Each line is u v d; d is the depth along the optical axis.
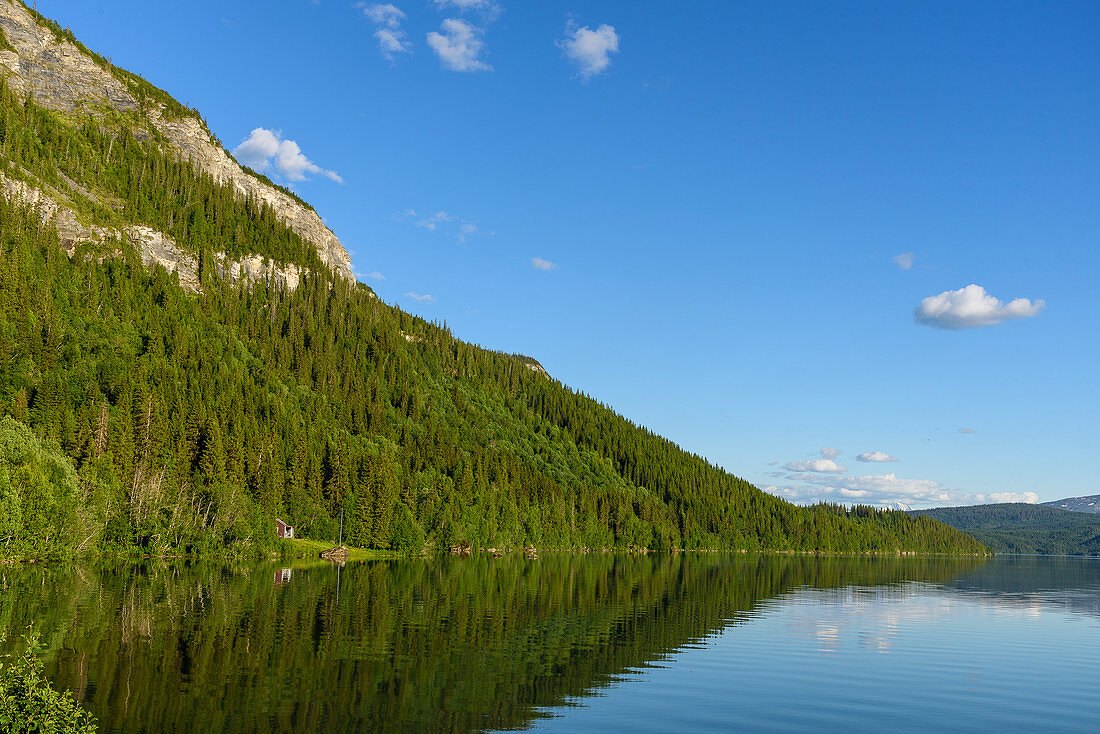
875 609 81.94
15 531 83.50
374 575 100.31
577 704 34.00
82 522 93.81
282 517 145.50
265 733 27.30
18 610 52.34
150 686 33.09
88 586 69.12
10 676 22.72
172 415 145.62
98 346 170.25
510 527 199.50
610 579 111.75
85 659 37.94
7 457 90.38
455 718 30.58
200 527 117.69
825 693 38.53
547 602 75.06
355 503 157.62
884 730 32.12
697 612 72.12
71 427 116.56
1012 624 72.00
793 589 106.44
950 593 109.69
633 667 43.16
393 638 48.59
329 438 179.88
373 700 32.56
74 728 22.61
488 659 43.16
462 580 97.69
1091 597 109.75
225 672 36.38
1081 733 32.69
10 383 135.88
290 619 54.53
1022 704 37.62
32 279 177.38
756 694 37.59
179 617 52.81
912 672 45.28
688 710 33.81
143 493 110.88
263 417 182.38
